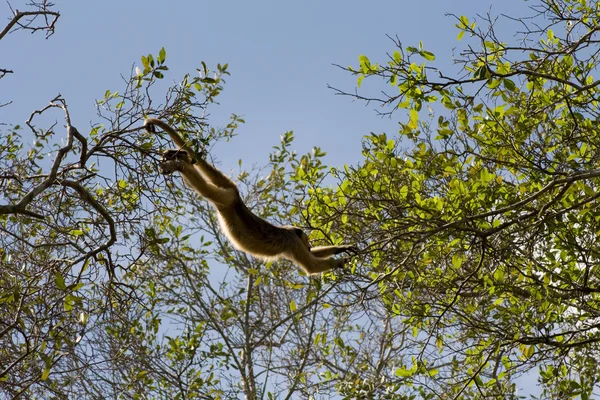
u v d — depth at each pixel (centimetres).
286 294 2667
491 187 1575
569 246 1554
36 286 1279
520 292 1639
